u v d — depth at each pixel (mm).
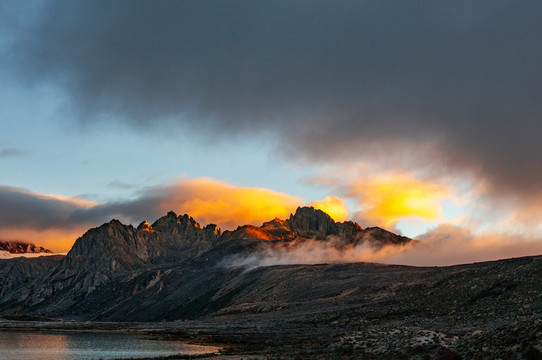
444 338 76312
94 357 98375
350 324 156250
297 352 84562
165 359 84188
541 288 123062
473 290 147250
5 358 98250
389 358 68500
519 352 52000
